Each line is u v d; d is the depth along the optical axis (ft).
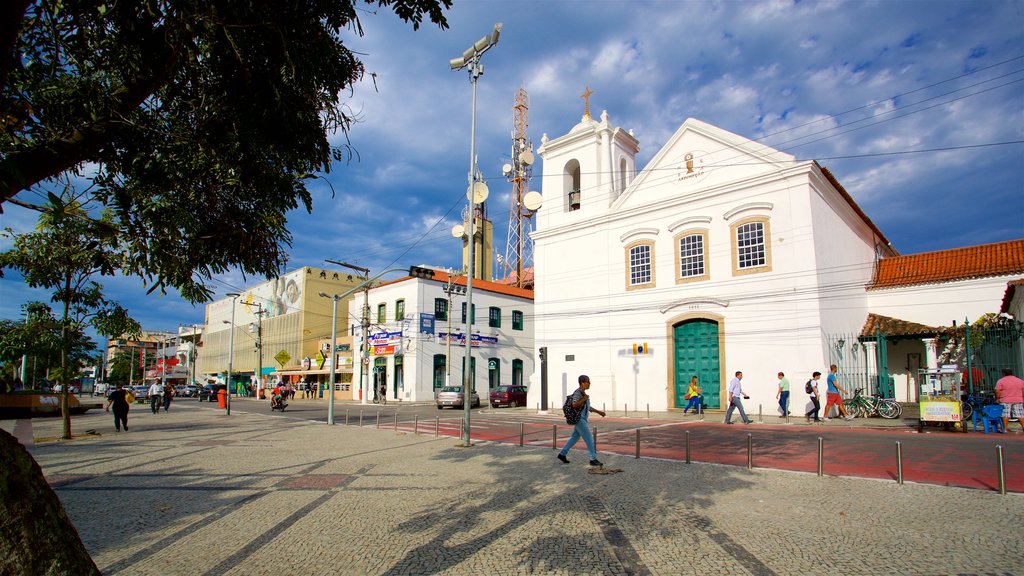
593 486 27.71
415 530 20.39
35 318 51.31
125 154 14.28
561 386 94.94
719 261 79.00
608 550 17.90
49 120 12.53
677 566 16.48
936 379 59.11
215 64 13.94
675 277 83.20
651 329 85.25
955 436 45.34
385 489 27.76
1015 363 61.82
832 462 34.14
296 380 181.16
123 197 14.56
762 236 75.51
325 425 68.54
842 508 22.68
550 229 99.14
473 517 22.06
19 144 12.09
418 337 129.70
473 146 50.83
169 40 12.41
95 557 17.98
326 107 15.61
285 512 23.43
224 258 16.21
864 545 18.02
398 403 127.44
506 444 45.55
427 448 43.80
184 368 266.57
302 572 16.38
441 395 109.70
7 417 84.48
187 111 15.07
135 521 22.31
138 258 14.46
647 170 88.84
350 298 155.43
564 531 19.98
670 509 22.95
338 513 23.09
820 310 69.97
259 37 13.35
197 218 15.53
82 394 264.11
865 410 62.75
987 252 82.74
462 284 139.54
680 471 31.58
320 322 186.19
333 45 14.78
